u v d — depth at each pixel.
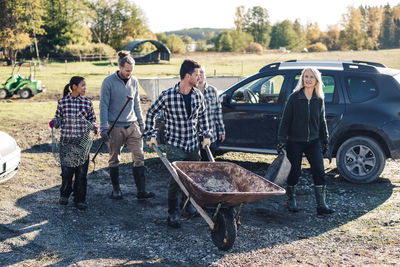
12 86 19.98
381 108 6.76
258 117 7.45
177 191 5.20
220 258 4.36
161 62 60.66
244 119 7.55
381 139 6.84
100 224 5.31
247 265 4.20
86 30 87.06
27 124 11.88
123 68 5.77
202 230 5.12
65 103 5.52
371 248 4.58
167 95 4.93
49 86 25.09
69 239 4.84
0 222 5.27
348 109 6.92
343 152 6.95
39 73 35.84
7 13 58.75
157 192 6.60
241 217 5.59
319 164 5.64
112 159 6.09
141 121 6.14
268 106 7.41
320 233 5.04
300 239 4.86
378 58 51.47
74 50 63.44
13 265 4.19
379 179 7.18
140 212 5.75
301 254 4.45
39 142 9.72
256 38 138.12
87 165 5.75
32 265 4.20
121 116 5.91
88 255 4.43
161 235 4.96
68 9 78.44
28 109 15.16
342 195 6.41
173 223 5.18
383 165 6.75
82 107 5.61
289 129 5.69
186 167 4.93
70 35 77.38
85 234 4.99
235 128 7.64
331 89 7.09
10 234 4.94
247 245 4.69
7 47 57.03
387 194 6.39
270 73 7.53
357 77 7.02
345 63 7.43
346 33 107.00
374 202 6.06
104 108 5.78
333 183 7.01
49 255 4.42
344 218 5.51
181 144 5.07
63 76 32.69
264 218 5.57
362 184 6.93
